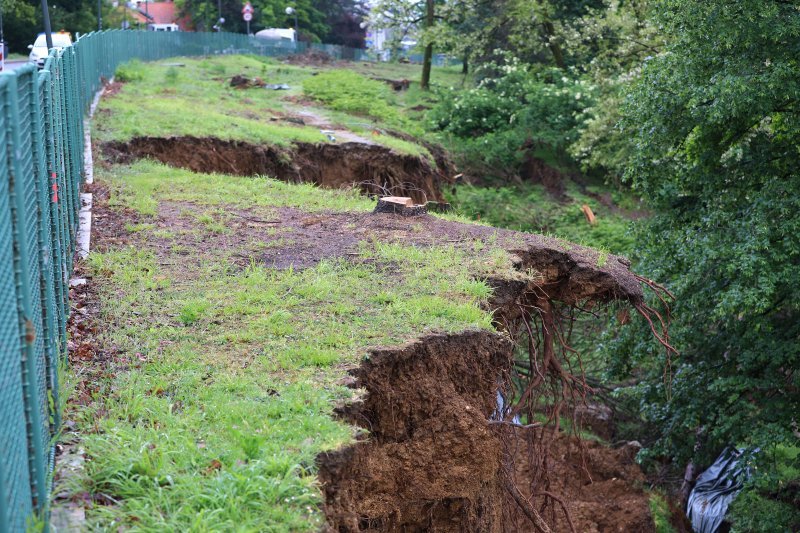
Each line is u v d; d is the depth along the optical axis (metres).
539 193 28.64
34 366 4.34
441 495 6.83
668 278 14.46
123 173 14.15
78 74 14.88
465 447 7.02
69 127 10.37
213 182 14.03
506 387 8.80
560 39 33.16
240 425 5.46
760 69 12.08
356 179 19.81
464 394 7.46
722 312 11.91
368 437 6.33
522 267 9.59
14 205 4.25
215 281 8.52
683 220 14.38
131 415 5.58
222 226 10.77
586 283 9.79
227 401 5.79
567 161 30.09
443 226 11.16
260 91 29.52
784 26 11.80
